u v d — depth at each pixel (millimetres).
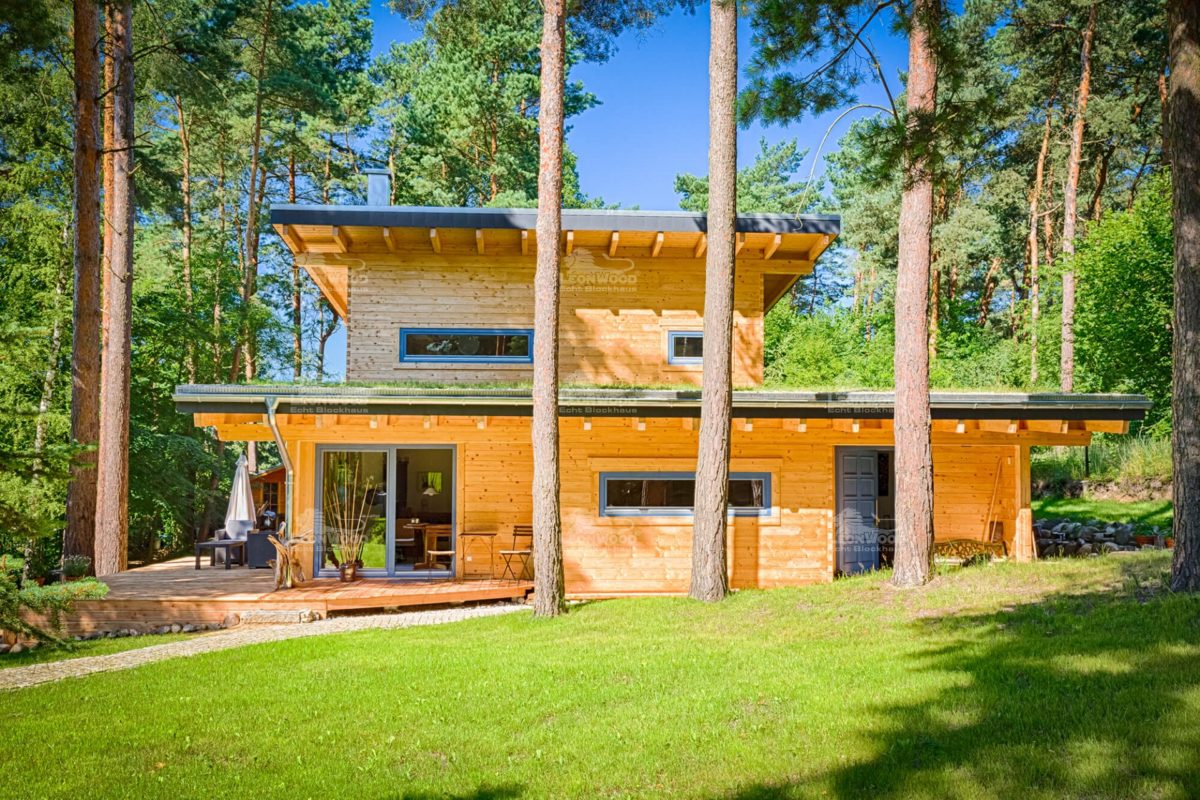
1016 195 36562
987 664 7801
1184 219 9500
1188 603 8719
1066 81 33781
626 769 6152
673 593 16469
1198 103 9477
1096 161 37562
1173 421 9656
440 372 18000
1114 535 18453
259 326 34875
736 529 16750
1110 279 28594
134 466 28391
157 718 7883
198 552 20453
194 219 38312
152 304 30359
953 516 17703
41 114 23609
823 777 5758
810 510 16875
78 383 17297
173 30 25875
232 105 33219
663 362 18422
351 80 39750
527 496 17016
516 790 5926
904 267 12734
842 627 10578
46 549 23797
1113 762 5465
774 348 43375
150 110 29828
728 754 6285
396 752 6762
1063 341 29422
